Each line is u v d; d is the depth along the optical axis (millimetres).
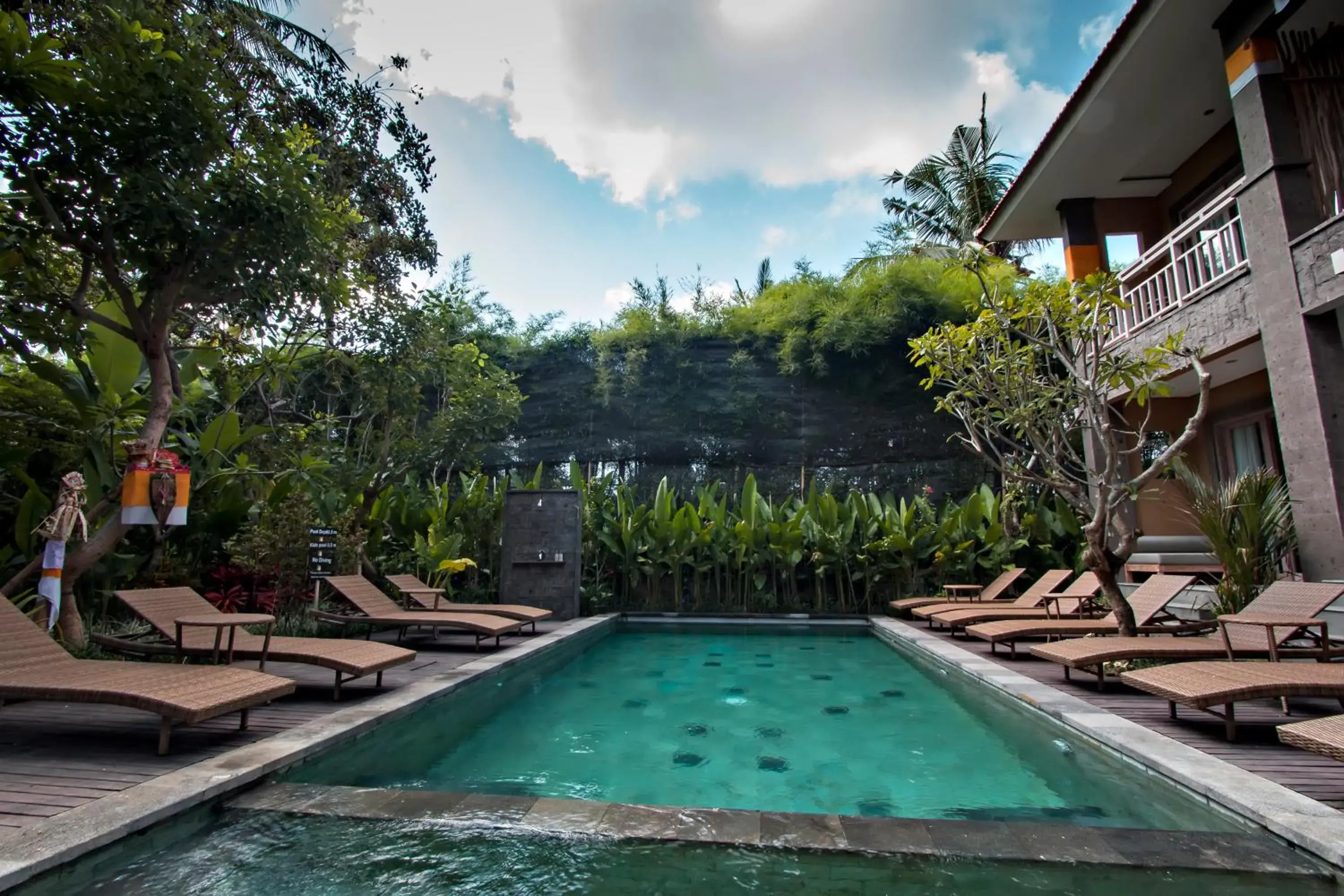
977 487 10797
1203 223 7270
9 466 5797
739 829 2344
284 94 8320
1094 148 9078
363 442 10250
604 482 10797
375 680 4785
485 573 9914
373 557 9047
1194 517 7039
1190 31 7035
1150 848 2203
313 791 2697
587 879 2057
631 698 5031
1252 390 8250
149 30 4625
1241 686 3072
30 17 4703
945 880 2053
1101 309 5508
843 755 3594
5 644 3271
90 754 2934
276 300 5551
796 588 10102
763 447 11523
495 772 3283
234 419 7230
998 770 3340
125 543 6512
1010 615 6672
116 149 4801
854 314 11477
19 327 5156
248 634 4977
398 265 11008
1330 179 5855
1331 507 5523
